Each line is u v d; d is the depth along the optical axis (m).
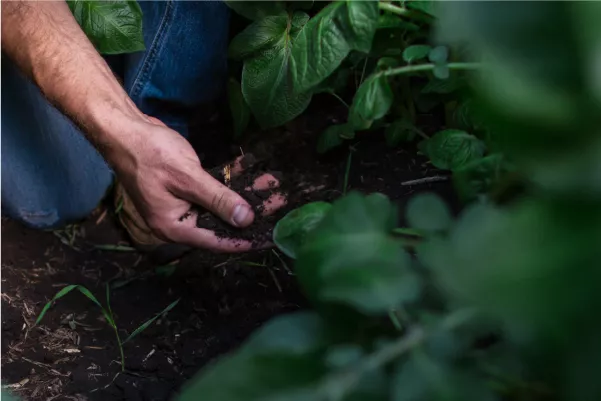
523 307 0.44
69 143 1.75
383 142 1.72
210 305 1.54
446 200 1.46
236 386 0.54
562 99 0.41
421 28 1.43
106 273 1.71
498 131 0.44
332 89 1.64
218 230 1.46
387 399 0.55
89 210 1.86
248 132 1.86
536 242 0.45
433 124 1.67
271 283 1.56
